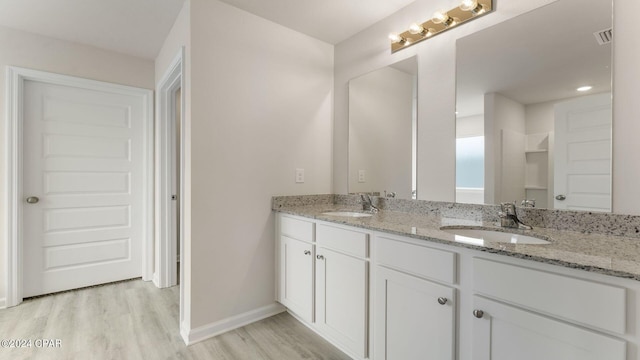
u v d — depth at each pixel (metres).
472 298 1.11
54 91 2.55
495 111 1.59
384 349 1.44
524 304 0.97
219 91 1.96
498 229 1.45
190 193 1.85
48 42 2.47
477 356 1.09
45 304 2.37
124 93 2.83
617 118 1.23
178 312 2.27
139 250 2.98
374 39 2.26
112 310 2.29
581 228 1.31
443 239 1.18
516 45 1.52
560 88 1.38
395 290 1.39
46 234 2.54
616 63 1.23
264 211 2.19
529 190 1.47
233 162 2.03
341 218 1.73
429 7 1.90
